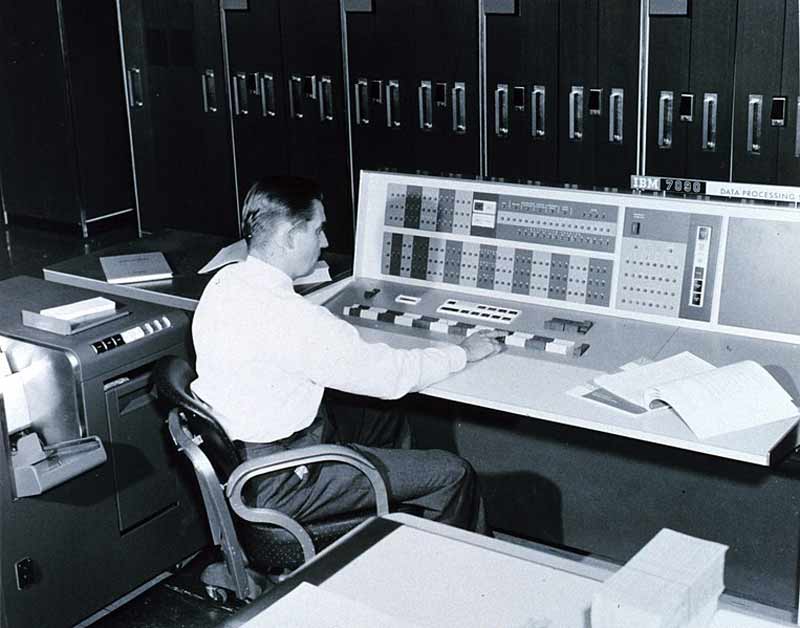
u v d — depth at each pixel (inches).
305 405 103.4
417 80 207.9
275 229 103.4
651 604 51.5
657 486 123.3
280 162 234.2
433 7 200.7
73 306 122.6
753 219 113.7
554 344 115.3
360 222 138.9
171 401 97.7
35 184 270.4
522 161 202.5
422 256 135.3
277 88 228.1
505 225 129.3
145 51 246.1
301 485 103.0
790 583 117.6
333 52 216.7
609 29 184.9
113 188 270.5
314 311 102.9
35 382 118.3
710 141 182.9
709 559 55.3
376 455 106.7
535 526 133.3
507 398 104.7
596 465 126.9
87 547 118.5
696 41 178.1
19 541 111.3
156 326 122.5
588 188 125.6
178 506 128.8
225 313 103.7
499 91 199.3
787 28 169.8
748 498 117.8
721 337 116.1
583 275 124.5
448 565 67.3
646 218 120.1
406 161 215.9
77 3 252.4
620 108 189.0
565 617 61.2
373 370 102.9
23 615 113.1
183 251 151.2
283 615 61.7
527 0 190.5
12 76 263.1
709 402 99.3
